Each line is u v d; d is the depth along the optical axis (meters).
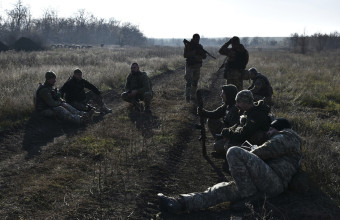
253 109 4.62
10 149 5.75
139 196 4.24
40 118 7.62
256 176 3.78
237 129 4.80
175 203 3.77
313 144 5.73
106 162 5.26
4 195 4.10
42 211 3.79
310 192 4.18
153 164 5.23
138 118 8.09
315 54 45.38
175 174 5.04
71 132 6.81
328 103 10.41
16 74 12.38
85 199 4.07
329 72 18.22
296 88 12.64
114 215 3.79
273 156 4.01
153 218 3.79
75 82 8.23
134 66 8.93
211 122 6.26
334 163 5.20
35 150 5.74
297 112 8.69
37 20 92.31
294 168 4.12
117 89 12.29
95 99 8.57
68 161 5.25
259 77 8.63
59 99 7.71
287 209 3.80
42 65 18.20
